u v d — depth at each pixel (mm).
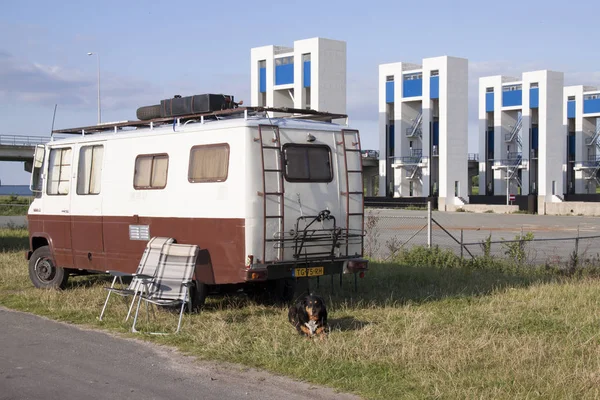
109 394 6871
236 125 10180
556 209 51906
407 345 8328
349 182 11156
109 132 12398
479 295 12516
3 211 49094
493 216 47406
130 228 11734
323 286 13273
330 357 7980
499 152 63125
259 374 7555
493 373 7293
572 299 11820
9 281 14094
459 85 59312
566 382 6887
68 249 12891
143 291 10094
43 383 7227
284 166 10391
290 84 49250
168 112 11898
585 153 65375
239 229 10070
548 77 58688
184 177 10875
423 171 60188
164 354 8406
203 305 10953
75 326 9961
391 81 62750
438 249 17734
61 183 13070
